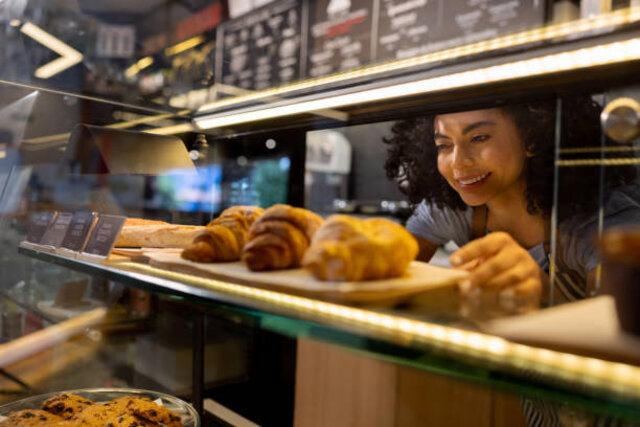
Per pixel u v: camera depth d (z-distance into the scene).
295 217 0.84
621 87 0.94
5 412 1.14
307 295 0.70
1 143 1.57
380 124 1.78
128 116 1.62
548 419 1.02
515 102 1.07
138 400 1.13
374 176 2.01
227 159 1.69
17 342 1.46
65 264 1.19
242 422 1.56
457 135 1.33
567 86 0.99
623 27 0.84
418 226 1.49
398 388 1.57
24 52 1.52
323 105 1.28
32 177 1.57
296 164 1.60
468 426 1.47
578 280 1.07
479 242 0.72
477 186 1.31
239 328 1.57
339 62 1.16
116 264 1.05
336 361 1.65
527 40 0.94
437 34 1.01
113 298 1.51
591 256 1.04
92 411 1.08
